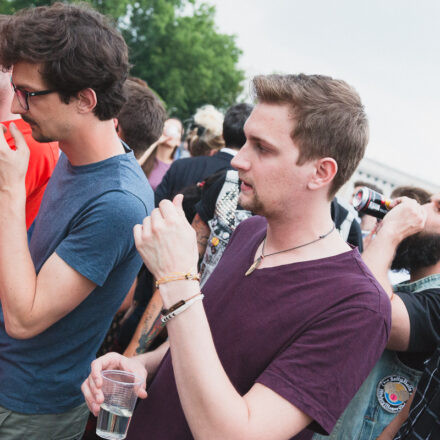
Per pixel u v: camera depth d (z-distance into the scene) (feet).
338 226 7.64
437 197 5.84
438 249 5.78
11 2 75.20
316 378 3.18
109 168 4.91
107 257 4.66
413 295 5.43
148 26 99.30
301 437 3.78
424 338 5.21
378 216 5.80
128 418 4.02
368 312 3.28
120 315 9.37
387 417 5.50
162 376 4.19
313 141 3.43
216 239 7.23
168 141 15.65
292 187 3.54
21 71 4.45
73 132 4.71
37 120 4.62
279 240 3.82
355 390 3.26
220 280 4.19
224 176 7.59
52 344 4.91
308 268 3.59
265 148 3.54
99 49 4.43
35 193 6.23
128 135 7.34
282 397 3.15
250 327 3.63
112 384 3.98
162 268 3.35
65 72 4.36
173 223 3.37
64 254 4.57
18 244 4.46
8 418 4.92
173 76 99.76
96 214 4.63
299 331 3.43
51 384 5.00
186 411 3.17
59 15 4.37
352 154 3.56
